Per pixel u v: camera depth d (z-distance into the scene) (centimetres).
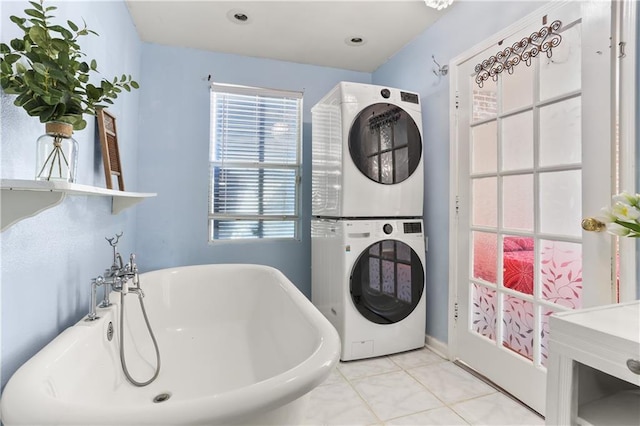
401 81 281
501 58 187
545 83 164
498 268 190
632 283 125
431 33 244
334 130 234
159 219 271
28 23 106
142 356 188
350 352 221
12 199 86
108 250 188
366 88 229
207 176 284
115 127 189
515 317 180
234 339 220
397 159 235
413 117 240
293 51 285
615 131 132
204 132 283
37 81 94
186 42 269
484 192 201
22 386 78
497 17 190
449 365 217
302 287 307
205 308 235
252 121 299
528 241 173
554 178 160
